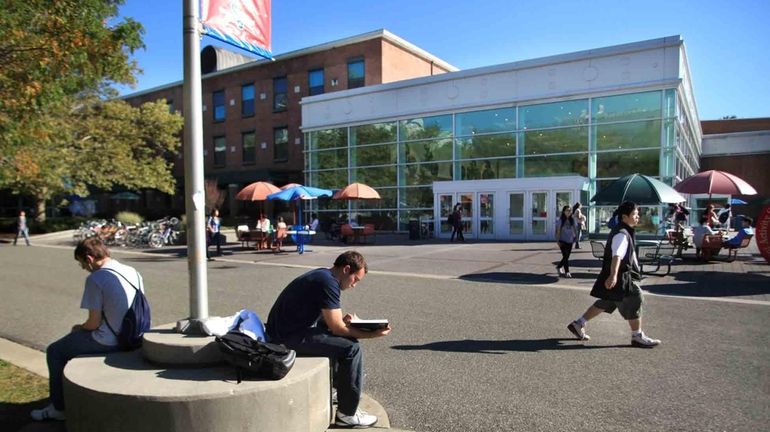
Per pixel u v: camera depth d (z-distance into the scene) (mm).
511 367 5445
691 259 14305
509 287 10336
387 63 30859
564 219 11484
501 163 24484
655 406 4387
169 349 3584
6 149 8180
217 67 38125
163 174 32312
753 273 11742
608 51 21562
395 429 3971
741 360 5598
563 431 3945
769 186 40250
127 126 30328
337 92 29266
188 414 3057
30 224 30859
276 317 4066
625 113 21562
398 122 27281
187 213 3896
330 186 29812
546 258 14992
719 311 7980
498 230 22547
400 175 27297
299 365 3674
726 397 4570
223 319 3951
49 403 4355
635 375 5152
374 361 5688
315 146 30438
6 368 5480
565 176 21031
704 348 6055
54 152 24484
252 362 3305
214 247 21047
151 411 3055
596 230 22000
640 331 6141
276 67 34750
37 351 6285
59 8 6590
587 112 22344
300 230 19344
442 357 5812
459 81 25344
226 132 37562
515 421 4133
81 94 27234
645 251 12617
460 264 14023
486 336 6676
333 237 24312
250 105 36375
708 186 13109
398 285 10766
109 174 29875
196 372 3486
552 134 23188
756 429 3949
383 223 27828
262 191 20719
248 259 16750
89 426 3205
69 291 10672
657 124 20875
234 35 4273
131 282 4180
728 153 41469
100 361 3750
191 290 3904
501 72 24172
